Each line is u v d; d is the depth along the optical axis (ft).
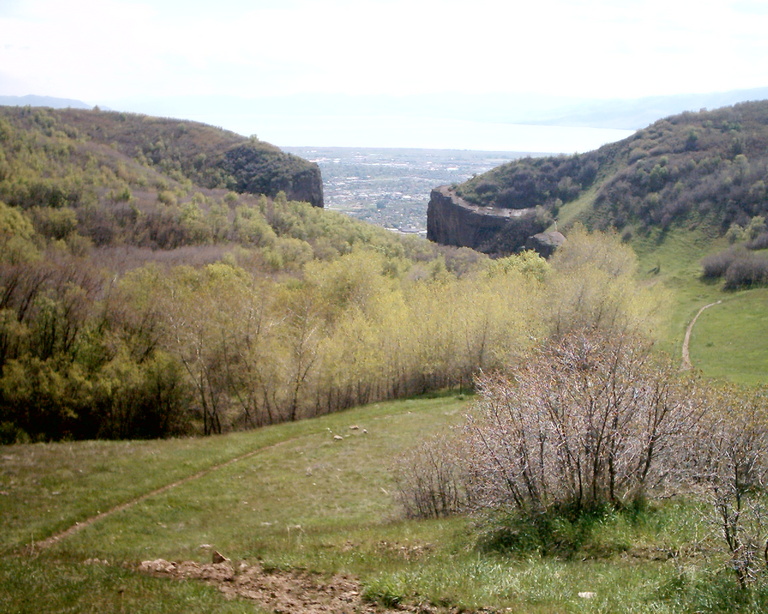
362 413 100.99
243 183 487.20
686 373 40.55
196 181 465.88
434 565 31.45
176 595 28.43
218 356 114.83
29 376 115.75
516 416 38.58
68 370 117.19
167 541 46.73
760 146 384.88
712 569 25.64
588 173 459.73
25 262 137.08
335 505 58.59
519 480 38.22
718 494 26.63
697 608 22.88
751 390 35.70
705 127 426.10
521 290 141.59
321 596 28.35
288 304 127.24
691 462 36.50
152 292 128.67
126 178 337.72
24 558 37.17
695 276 256.32
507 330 122.52
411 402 109.29
